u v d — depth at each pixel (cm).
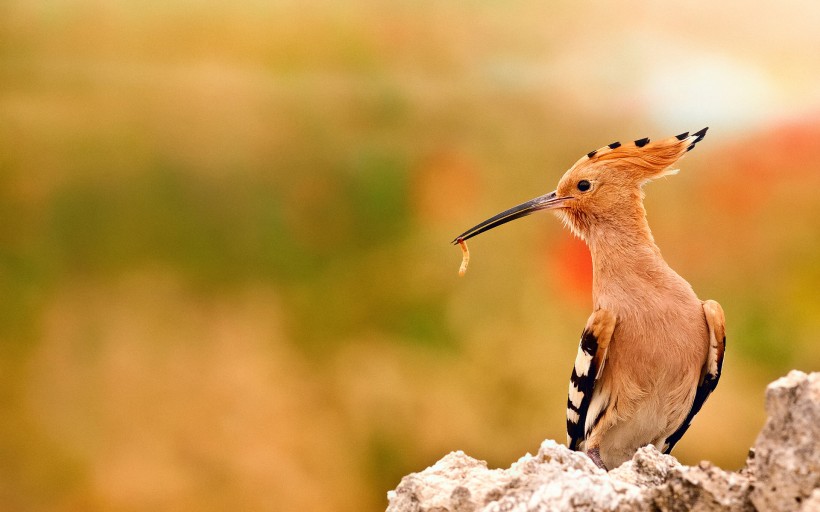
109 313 1323
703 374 656
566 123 1402
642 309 643
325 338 1277
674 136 677
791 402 423
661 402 646
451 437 1181
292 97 1462
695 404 672
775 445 424
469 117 1397
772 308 1225
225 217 1384
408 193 1387
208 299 1329
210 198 1399
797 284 1236
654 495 454
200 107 1467
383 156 1397
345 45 1520
